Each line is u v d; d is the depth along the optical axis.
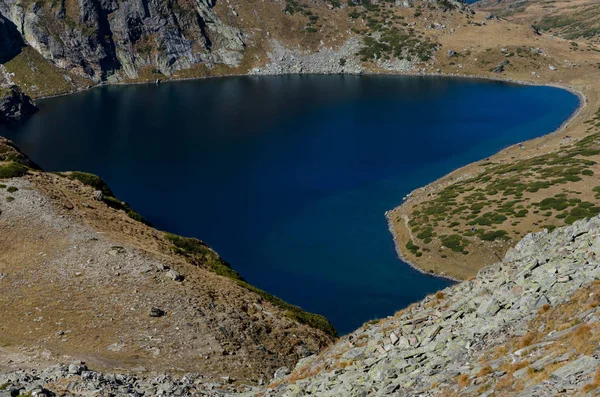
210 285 62.31
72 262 59.66
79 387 34.53
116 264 60.19
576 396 17.09
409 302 86.31
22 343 45.72
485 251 95.19
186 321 52.41
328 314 84.00
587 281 26.23
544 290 27.81
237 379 45.03
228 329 53.19
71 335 47.88
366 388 27.72
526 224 98.62
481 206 113.25
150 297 54.97
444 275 93.38
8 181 74.75
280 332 57.03
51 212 68.75
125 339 48.31
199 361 47.09
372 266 100.00
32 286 55.19
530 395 18.64
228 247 111.62
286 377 37.25
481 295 31.27
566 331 22.44
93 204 79.19
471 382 22.50
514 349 23.73
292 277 97.50
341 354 35.00
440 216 113.62
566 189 111.25
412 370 27.27
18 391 32.88
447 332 29.38
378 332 35.50
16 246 62.00
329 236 115.75
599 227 31.44
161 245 73.12
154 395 35.91
